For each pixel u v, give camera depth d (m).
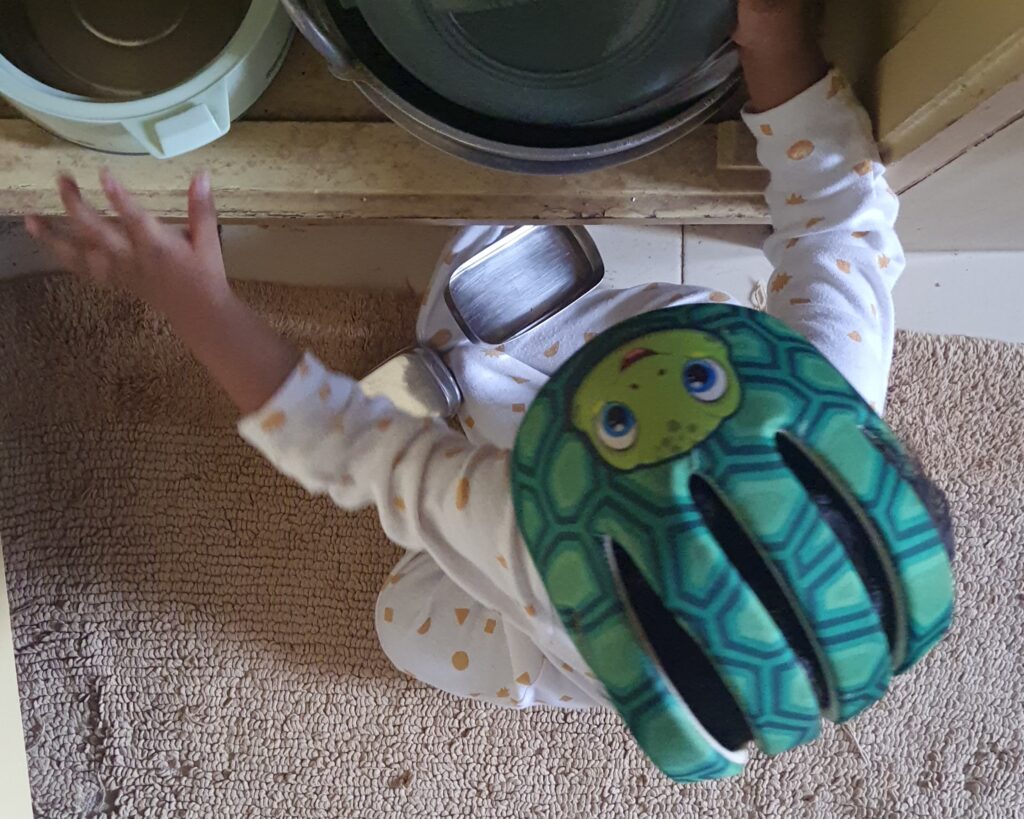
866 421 0.59
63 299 1.08
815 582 0.55
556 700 0.98
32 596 1.08
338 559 1.09
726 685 0.55
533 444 0.60
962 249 1.10
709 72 0.78
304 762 1.10
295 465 0.76
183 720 1.09
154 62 0.92
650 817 1.10
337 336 1.09
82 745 1.09
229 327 0.75
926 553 0.57
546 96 0.76
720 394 0.57
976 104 0.68
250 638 1.10
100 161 0.88
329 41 0.74
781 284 0.78
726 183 0.89
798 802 1.10
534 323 1.02
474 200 0.90
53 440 1.08
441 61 0.75
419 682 1.10
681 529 0.55
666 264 1.10
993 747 1.10
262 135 0.88
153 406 1.09
